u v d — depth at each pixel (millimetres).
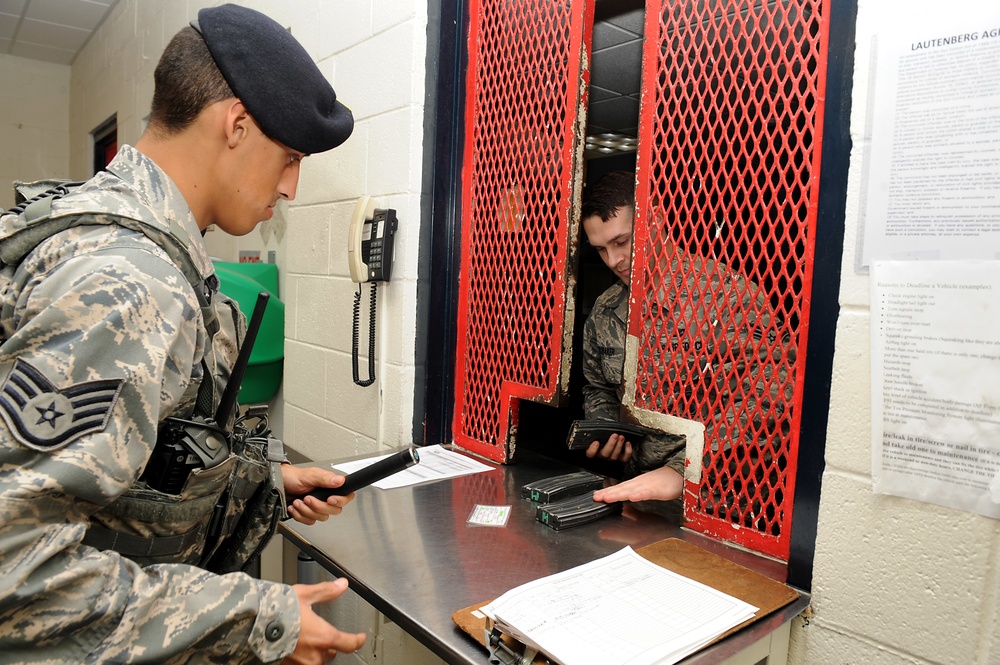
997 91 746
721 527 1109
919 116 809
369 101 1742
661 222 1165
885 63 836
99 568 627
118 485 636
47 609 589
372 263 1665
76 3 3633
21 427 578
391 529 1163
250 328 862
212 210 896
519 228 1485
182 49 818
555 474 1491
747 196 1035
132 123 3518
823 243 943
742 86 1033
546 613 814
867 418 872
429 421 1705
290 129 880
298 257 2104
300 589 792
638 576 945
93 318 632
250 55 827
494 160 1549
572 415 2223
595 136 2195
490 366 1583
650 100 1173
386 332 1710
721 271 1080
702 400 1122
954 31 775
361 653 1721
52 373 600
